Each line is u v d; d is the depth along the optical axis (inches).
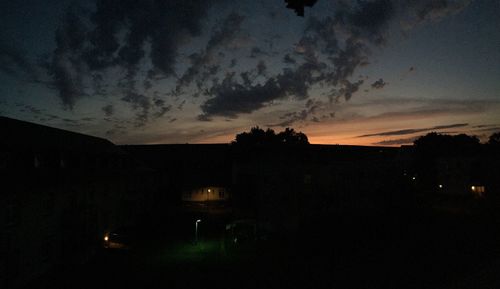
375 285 582.6
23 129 764.0
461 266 635.5
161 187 1689.2
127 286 627.8
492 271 550.0
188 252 846.5
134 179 1195.3
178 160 1877.5
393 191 1296.8
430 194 1640.0
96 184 892.6
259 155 1170.6
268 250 850.8
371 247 834.8
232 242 863.1
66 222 738.8
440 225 1059.3
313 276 645.9
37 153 708.0
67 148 842.2
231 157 1900.8
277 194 1095.0
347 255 776.3
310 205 1141.7
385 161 1395.2
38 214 655.8
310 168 1155.9
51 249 695.7
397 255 753.0
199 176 1772.9
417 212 1270.9
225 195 1715.1
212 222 914.7
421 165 1929.1
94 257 820.0
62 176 741.9
